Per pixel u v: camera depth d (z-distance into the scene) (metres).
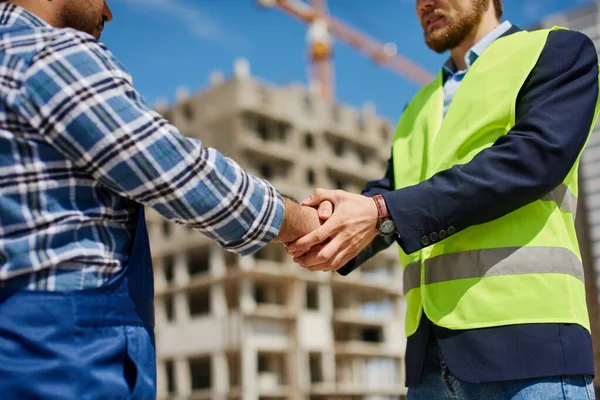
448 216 1.85
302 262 2.00
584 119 1.90
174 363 42.00
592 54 2.00
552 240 1.92
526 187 1.82
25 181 1.41
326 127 48.50
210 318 40.81
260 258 43.31
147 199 1.49
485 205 1.83
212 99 45.53
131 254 1.54
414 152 2.36
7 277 1.39
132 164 1.45
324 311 43.81
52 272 1.41
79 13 1.67
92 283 1.45
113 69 1.49
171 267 44.97
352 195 1.95
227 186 1.56
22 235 1.40
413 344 2.10
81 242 1.45
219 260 41.38
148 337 1.55
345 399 42.75
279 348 40.84
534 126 1.86
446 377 1.98
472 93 2.13
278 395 39.88
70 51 1.44
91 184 1.48
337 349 44.03
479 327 1.85
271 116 45.00
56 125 1.41
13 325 1.37
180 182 1.49
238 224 1.59
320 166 47.12
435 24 2.43
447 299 1.95
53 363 1.36
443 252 2.01
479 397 1.87
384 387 45.50
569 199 2.06
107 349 1.43
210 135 45.03
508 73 2.04
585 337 1.86
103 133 1.43
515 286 1.85
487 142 2.04
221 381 39.22
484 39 2.31
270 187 1.70
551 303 1.83
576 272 1.95
